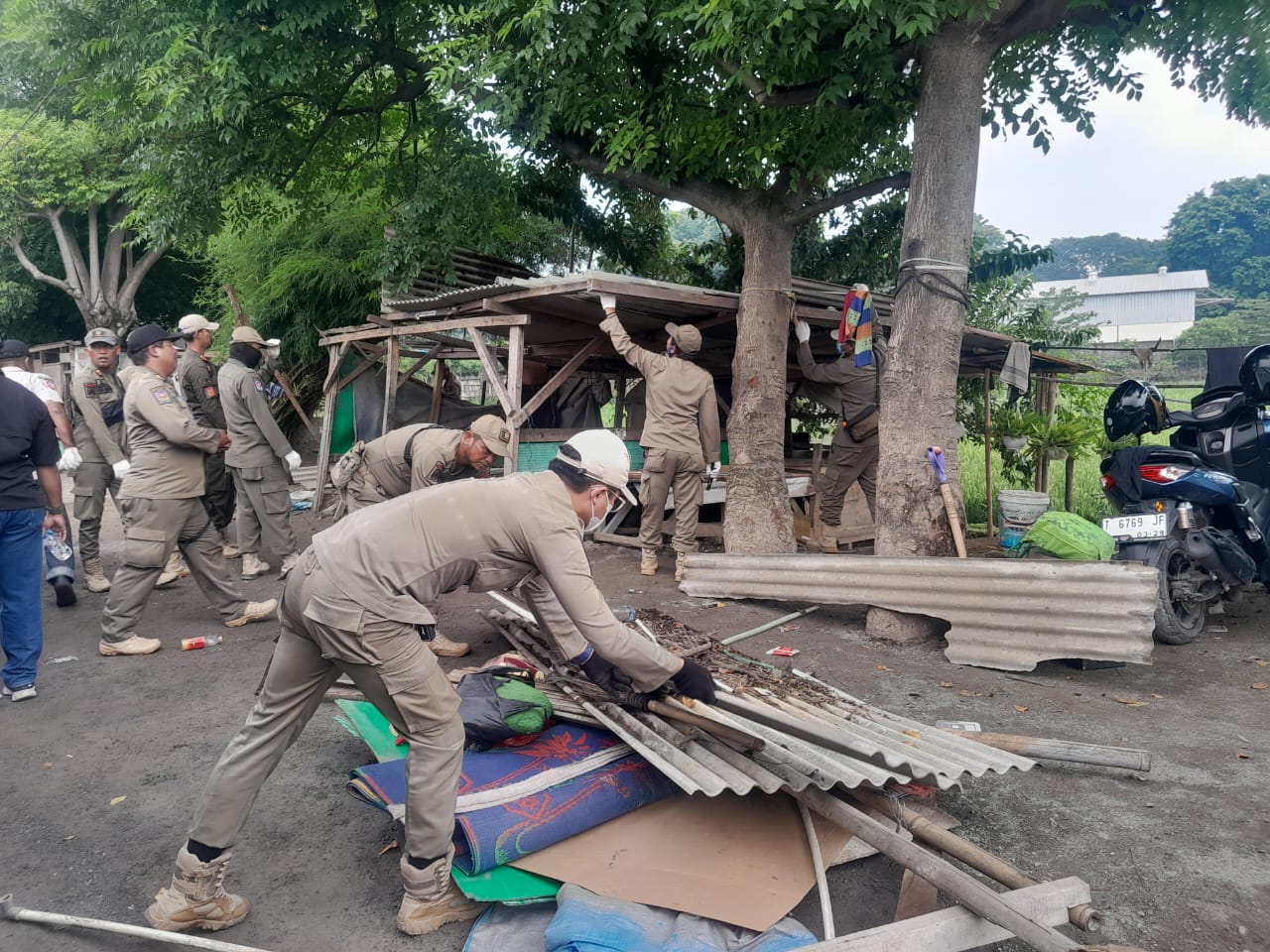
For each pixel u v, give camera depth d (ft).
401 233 32.89
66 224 80.53
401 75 31.99
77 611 20.29
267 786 11.33
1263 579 20.30
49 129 64.64
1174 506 18.24
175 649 17.24
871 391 26.89
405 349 35.63
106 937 8.31
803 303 27.14
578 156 27.76
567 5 22.62
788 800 9.91
